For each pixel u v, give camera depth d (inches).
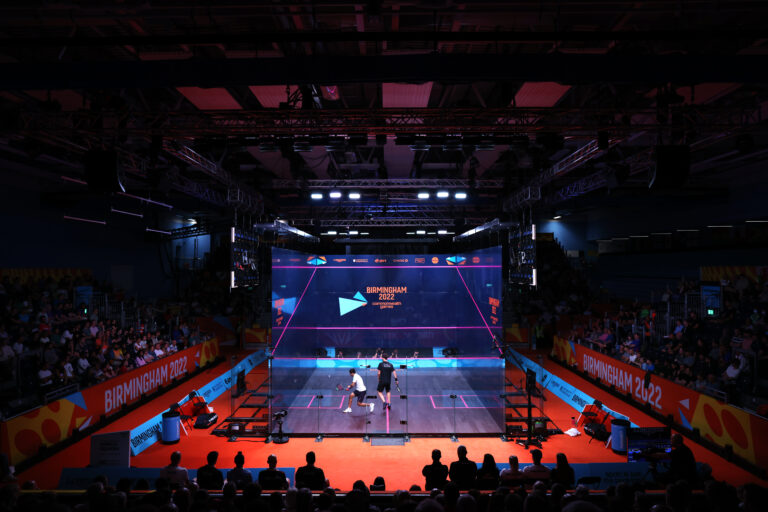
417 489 229.6
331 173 742.5
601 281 1261.1
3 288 634.2
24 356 511.8
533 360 804.0
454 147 426.3
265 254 979.9
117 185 363.3
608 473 317.1
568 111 363.6
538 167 594.9
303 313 762.8
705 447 432.8
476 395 597.3
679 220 891.4
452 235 1202.0
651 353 629.9
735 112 365.7
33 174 703.7
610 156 477.7
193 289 1136.2
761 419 374.9
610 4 270.2
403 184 708.0
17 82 299.0
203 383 684.1
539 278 1137.4
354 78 292.2
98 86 299.1
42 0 258.7
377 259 767.1
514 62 289.9
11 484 184.9
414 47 348.8
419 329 766.5
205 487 301.0
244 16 288.5
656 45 327.9
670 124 385.7
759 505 153.0
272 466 310.3
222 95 411.5
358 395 530.0
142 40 252.4
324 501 190.2
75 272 838.5
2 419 385.1
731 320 599.8
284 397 597.6
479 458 425.7
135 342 652.7
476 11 283.7
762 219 713.0
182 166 585.9
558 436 484.1
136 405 558.9
